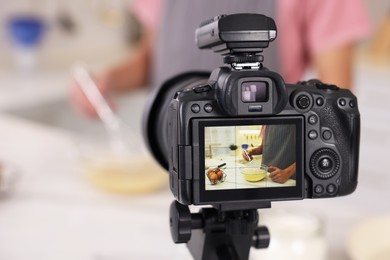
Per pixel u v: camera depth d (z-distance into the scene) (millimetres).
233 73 649
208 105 656
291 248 1023
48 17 3529
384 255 1105
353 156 717
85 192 1490
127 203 1428
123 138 1755
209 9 1802
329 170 706
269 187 689
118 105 2705
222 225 766
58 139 1956
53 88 2932
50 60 3516
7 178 1489
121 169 1477
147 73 2383
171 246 1199
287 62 1829
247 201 684
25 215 1350
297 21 1801
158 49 2018
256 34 663
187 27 1866
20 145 1884
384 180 3400
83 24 3705
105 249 1189
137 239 1234
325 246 1064
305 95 687
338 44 1797
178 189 669
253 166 681
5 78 3109
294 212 1099
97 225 1303
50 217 1341
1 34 3338
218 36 667
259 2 1749
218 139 663
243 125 669
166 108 769
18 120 2219
